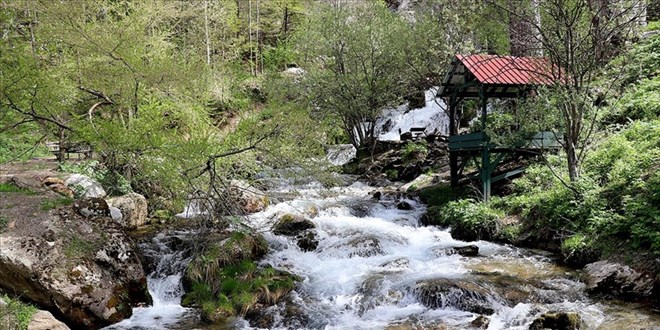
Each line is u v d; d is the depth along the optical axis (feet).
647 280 22.16
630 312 20.74
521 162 41.88
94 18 43.29
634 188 27.45
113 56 38.75
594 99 33.78
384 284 26.02
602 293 23.12
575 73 30.83
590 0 30.66
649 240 23.49
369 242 32.73
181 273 28.32
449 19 62.85
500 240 33.68
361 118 72.38
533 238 31.91
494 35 59.36
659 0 36.32
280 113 30.19
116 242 25.95
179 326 22.71
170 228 37.11
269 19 137.08
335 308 24.16
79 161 49.88
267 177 34.04
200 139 29.63
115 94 39.63
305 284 27.20
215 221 33.68
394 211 43.14
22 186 35.96
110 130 29.91
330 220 39.91
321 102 69.97
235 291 25.38
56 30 38.73
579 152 34.17
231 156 32.14
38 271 21.54
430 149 61.05
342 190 51.08
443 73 63.16
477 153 42.88
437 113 79.66
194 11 93.56
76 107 40.40
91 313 22.22
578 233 28.37
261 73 116.78
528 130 33.96
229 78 58.80
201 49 91.25
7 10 37.19
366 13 71.05
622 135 35.12
